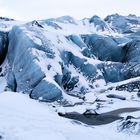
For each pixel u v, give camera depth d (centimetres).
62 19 9194
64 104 5016
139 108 4488
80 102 5166
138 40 7925
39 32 6769
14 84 5825
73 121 2767
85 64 6862
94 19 10044
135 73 6988
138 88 5644
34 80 5466
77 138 1988
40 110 3672
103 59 7962
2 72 6444
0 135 1744
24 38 6259
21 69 5819
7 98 4028
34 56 5797
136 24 10762
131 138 2386
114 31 10250
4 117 2312
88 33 8706
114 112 4231
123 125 2719
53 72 5869
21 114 2664
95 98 5275
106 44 8050
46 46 6366
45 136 1866
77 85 6378
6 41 6862
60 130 2112
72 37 7800
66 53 6900
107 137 2238
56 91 5159
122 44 8175
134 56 7694
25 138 1770
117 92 5519
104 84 6638
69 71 6481
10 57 6588
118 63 7219
